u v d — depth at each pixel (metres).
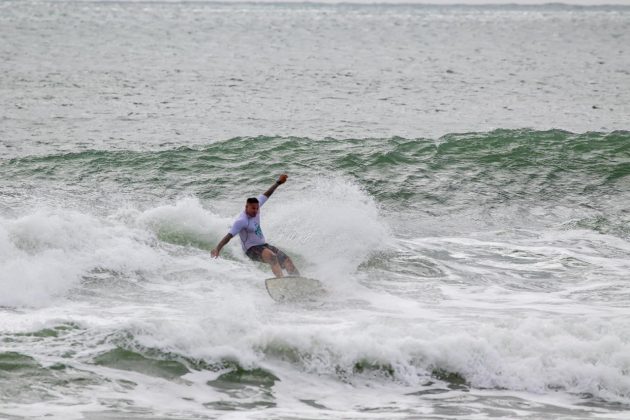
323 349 33.25
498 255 54.16
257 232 48.25
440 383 32.41
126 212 54.09
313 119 117.69
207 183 71.06
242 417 28.14
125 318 37.22
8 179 69.88
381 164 77.38
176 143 93.19
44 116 111.69
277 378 31.78
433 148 83.00
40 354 31.72
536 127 116.12
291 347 33.28
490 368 32.97
